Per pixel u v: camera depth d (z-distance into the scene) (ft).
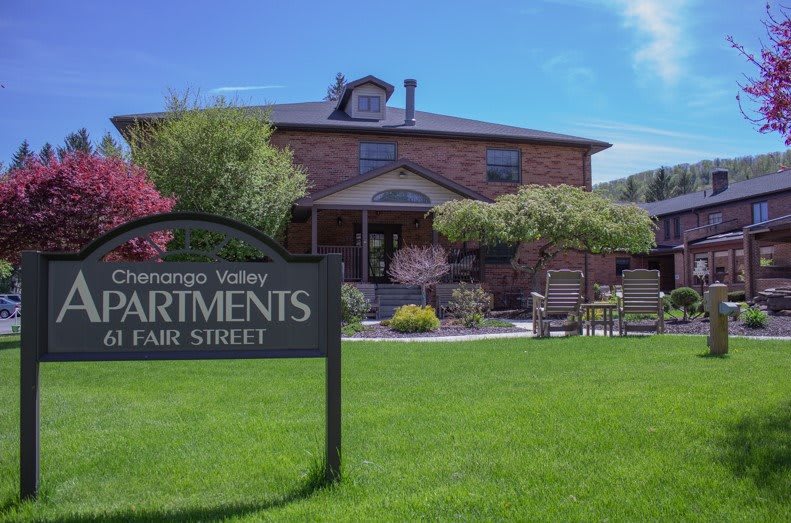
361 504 10.30
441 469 12.02
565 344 32.40
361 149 72.28
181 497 11.13
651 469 11.53
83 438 15.17
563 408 16.69
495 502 10.18
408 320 43.14
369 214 73.72
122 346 10.82
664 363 24.67
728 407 16.15
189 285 11.06
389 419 16.21
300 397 19.60
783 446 12.61
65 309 10.72
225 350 11.12
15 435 15.90
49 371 25.94
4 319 116.06
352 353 30.14
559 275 37.50
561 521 9.39
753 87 17.31
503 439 13.89
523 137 75.61
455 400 18.43
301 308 11.39
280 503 10.60
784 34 16.83
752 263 69.62
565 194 62.28
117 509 10.48
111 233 10.81
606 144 78.79
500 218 59.00
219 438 14.90
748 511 9.46
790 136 17.17
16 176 38.14
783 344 30.40
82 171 38.75
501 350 30.48
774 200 105.70
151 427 16.17
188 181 57.88
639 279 37.52
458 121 81.87
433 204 65.87
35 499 10.66
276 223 60.34
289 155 65.26
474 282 69.31
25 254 10.52
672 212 128.98
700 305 44.93
